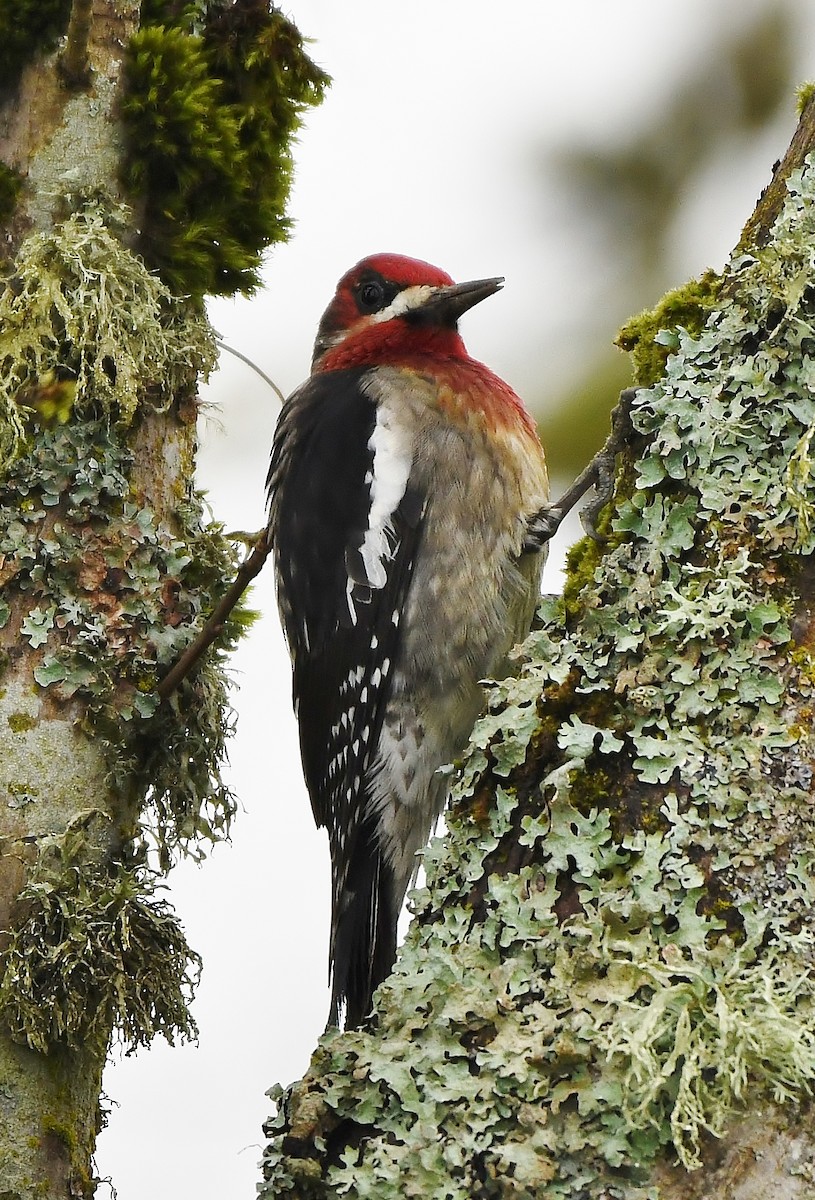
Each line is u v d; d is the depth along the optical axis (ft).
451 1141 15.03
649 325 19.53
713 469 16.99
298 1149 15.72
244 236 24.99
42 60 22.72
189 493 23.45
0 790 20.88
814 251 17.19
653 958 14.99
